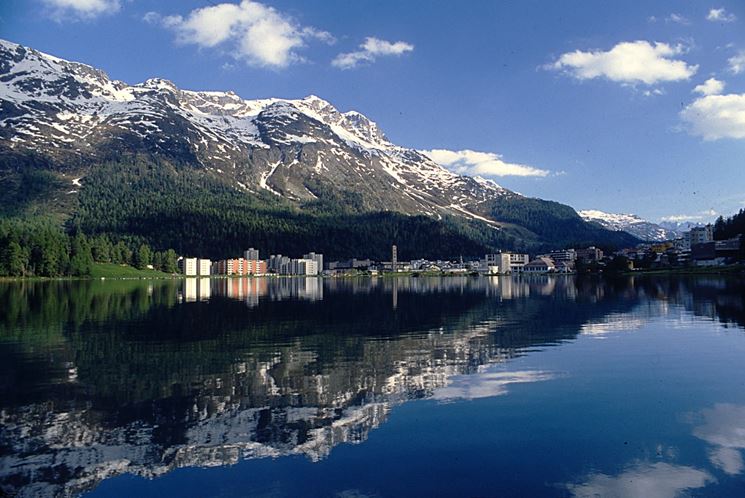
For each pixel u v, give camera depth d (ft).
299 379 111.34
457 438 75.97
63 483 63.16
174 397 97.66
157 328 197.67
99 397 97.66
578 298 344.08
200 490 61.11
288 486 61.82
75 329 194.08
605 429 79.15
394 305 312.91
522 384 106.22
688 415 85.20
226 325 207.82
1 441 75.97
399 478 63.57
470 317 234.79
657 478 62.95
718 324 192.75
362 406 91.40
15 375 115.55
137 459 69.72
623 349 144.77
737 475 63.52
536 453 70.44
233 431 79.46
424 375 114.73
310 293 467.11
